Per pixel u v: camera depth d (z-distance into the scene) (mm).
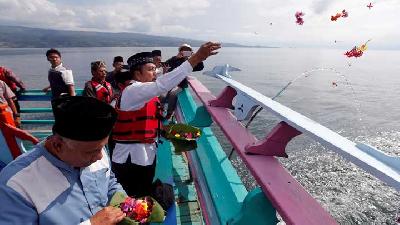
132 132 3029
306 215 1725
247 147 2646
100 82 5668
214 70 5078
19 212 1220
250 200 2354
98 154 1358
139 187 3197
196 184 4066
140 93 2764
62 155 1329
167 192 3039
